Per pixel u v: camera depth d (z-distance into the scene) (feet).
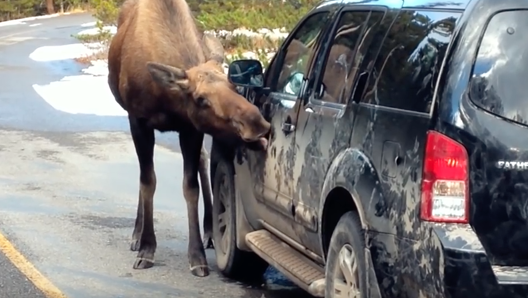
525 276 14.05
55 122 52.54
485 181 14.21
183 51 24.89
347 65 18.25
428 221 14.46
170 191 34.71
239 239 23.06
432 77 15.07
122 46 26.68
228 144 22.45
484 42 14.53
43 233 28.14
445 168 14.34
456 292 14.05
